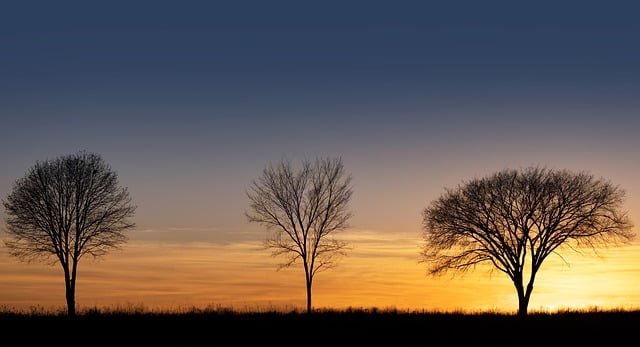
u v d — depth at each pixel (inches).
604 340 1843.0
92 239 2568.9
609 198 2687.0
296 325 2026.3
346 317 2202.3
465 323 2113.7
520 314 2372.0
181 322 2048.5
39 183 2524.6
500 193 2701.8
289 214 2519.7
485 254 2726.4
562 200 2667.3
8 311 2234.3
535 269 2682.1
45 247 2524.6
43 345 1722.4
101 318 2107.5
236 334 1877.5
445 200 2790.4
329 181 2534.5
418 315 2281.0
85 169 2556.6
